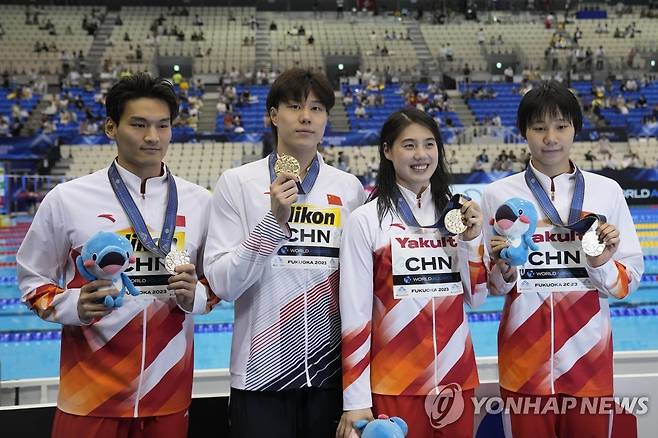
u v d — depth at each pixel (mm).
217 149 14297
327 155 13555
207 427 2680
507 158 13648
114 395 2047
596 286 2246
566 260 2275
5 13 23219
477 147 14688
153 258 2117
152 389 2080
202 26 23578
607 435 2270
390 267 2150
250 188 2211
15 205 12320
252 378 2129
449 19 24891
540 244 2289
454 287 2176
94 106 18047
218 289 2090
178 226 2176
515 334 2283
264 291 2154
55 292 2064
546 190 2350
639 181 11773
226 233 2182
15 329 6062
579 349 2238
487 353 5324
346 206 2271
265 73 20344
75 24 23141
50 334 5922
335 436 2176
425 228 2184
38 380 3076
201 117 17797
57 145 14289
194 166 13773
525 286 2268
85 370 2062
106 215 2111
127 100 2080
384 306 2156
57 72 20391
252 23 23594
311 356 2143
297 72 2193
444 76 20891
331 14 25047
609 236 2127
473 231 2125
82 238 2088
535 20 24812
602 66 21031
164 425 2111
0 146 14648
